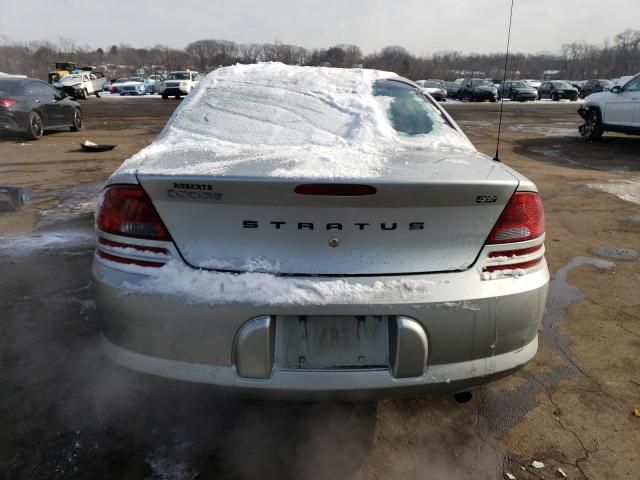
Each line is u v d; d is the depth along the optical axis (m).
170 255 1.71
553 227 4.97
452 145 2.50
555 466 1.92
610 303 3.29
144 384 2.34
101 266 1.80
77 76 33.22
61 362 2.51
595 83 39.41
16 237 4.38
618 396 2.33
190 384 1.70
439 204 1.68
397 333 1.65
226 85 2.86
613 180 7.29
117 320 1.75
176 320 1.67
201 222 1.69
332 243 1.67
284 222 1.67
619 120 10.92
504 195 1.74
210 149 2.24
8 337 2.73
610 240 4.58
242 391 1.68
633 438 2.06
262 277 1.65
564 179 7.36
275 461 1.93
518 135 13.35
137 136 11.98
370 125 2.54
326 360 1.69
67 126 12.52
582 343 2.79
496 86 33.88
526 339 1.84
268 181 1.61
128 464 1.88
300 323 1.67
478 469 1.90
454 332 1.69
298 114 2.61
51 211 5.22
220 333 1.65
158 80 38.94
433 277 1.70
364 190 1.63
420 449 2.00
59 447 1.96
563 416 2.20
